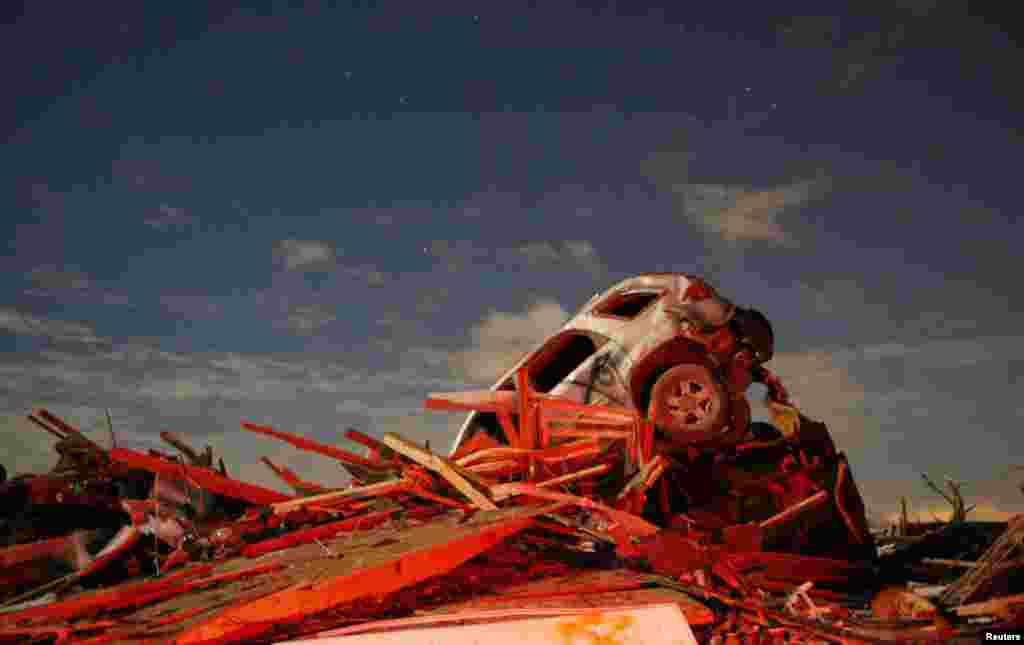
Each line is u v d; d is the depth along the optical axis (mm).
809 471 9453
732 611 6051
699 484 9492
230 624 5426
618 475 9250
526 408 9359
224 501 9273
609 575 6867
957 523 10047
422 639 5172
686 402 9555
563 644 5055
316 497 8719
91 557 8156
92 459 9148
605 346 10266
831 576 8750
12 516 8750
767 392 10109
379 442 9797
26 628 5617
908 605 6375
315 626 5695
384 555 6555
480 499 8039
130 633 5426
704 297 10039
